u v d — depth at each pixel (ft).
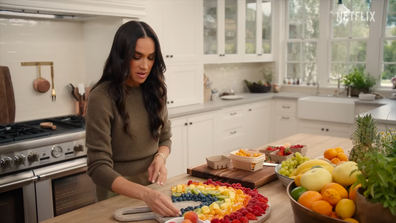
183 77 13.28
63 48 11.18
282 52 18.54
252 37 16.72
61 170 8.63
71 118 10.68
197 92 13.99
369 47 15.79
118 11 9.91
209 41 14.44
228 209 4.66
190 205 4.99
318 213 3.88
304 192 4.25
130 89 5.84
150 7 11.61
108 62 5.47
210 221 4.36
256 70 19.20
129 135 5.71
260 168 6.52
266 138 17.19
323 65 17.21
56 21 10.94
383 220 3.55
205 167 6.76
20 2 8.13
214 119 13.88
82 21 11.56
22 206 8.14
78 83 11.66
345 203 3.87
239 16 15.66
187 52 13.24
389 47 15.42
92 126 5.25
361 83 15.37
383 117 10.18
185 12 12.90
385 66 15.64
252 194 5.28
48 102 10.93
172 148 12.26
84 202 9.34
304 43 17.85
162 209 4.53
